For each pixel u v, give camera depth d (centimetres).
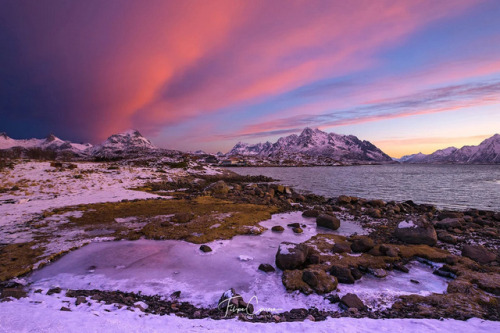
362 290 980
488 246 1512
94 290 963
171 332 596
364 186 5906
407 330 645
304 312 830
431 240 1483
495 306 830
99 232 1677
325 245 1448
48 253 1310
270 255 1338
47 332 546
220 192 3709
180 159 16288
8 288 966
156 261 1251
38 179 3647
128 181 4259
